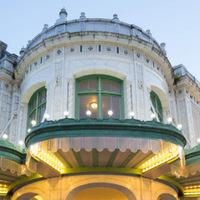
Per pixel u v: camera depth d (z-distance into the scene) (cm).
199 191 1989
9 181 1812
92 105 1884
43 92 2075
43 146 1363
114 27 2061
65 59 1948
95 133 1332
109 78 1959
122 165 1597
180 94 2403
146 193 1638
